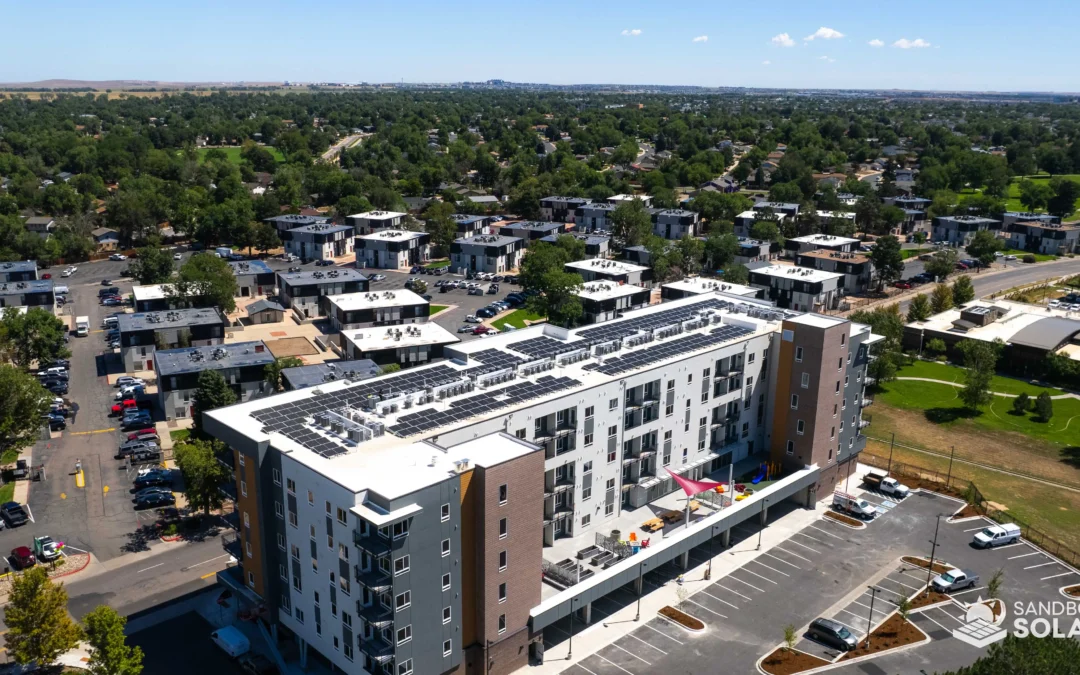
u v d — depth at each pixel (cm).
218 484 10256
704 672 7775
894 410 15125
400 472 6906
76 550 9769
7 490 11212
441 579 6906
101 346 17700
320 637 7481
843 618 8675
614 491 9656
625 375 9475
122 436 13112
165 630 8294
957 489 11750
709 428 10762
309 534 7275
